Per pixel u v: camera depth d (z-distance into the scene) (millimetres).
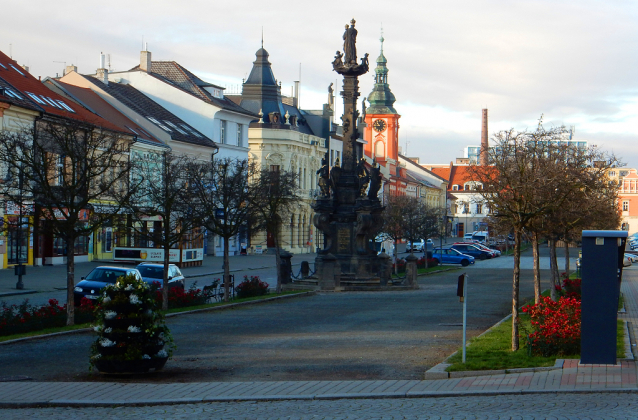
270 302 31812
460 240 130375
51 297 33000
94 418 11477
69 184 23594
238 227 31875
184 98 74562
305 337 20938
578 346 16172
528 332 18078
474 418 10891
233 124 78938
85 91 63781
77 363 16781
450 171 176125
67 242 22562
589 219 27516
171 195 29141
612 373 14273
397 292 37844
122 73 75750
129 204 26906
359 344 19562
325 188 40750
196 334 21578
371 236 40938
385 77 135625
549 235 28859
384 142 133625
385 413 11445
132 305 15367
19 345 19234
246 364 16641
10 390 13516
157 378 15086
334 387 13617
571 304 17031
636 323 23516
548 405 11766
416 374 15320
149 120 64438
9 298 32469
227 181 32562
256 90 89438
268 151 86250
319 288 38094
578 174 25547
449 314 27141
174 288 29172
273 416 11359
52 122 24891
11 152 24281
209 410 11977
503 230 28047
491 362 15430
